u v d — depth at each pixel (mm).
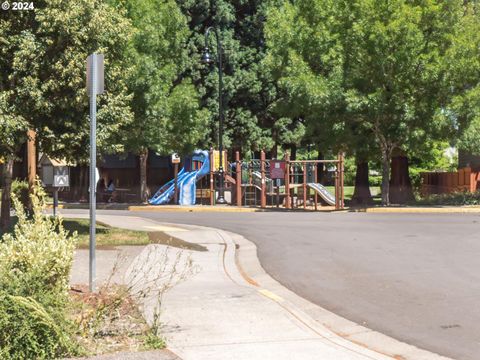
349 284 11266
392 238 17672
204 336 7559
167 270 12367
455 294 10203
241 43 44375
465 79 29594
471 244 16266
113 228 19938
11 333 6191
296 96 31172
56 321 6578
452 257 14102
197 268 12836
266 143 44062
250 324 8164
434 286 10883
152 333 7305
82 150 17719
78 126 17094
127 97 18062
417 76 29156
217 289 10578
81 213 27672
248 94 43594
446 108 29719
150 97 32438
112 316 7977
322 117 31016
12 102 16641
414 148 30391
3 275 6688
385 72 29344
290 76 31594
